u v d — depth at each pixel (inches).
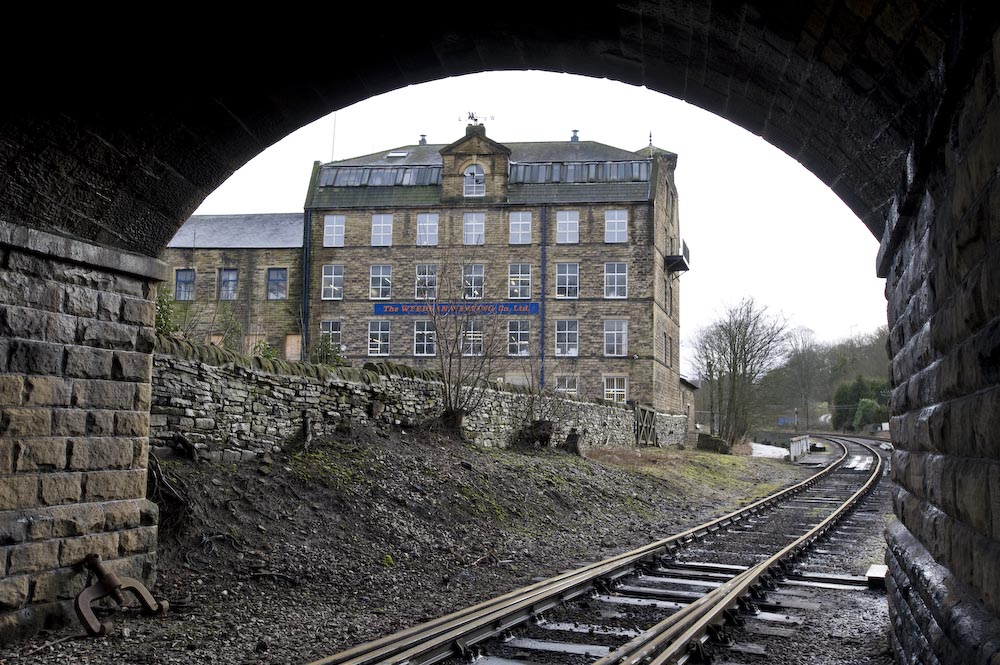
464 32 302.5
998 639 132.5
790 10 220.7
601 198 1790.1
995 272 127.9
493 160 1813.5
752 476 1317.7
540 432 875.4
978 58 137.6
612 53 312.5
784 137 311.7
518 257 1796.3
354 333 1790.1
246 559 384.8
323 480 487.2
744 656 280.1
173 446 445.7
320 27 288.5
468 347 1000.9
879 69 213.6
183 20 267.9
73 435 317.1
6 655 269.3
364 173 1854.1
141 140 313.9
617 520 658.8
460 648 269.4
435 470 581.3
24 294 300.8
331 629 303.9
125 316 342.3
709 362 2170.3
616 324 1766.7
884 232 276.2
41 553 300.5
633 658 250.1
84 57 267.0
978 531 150.4
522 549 493.0
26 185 294.5
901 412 256.2
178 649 274.4
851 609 362.3
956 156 157.3
